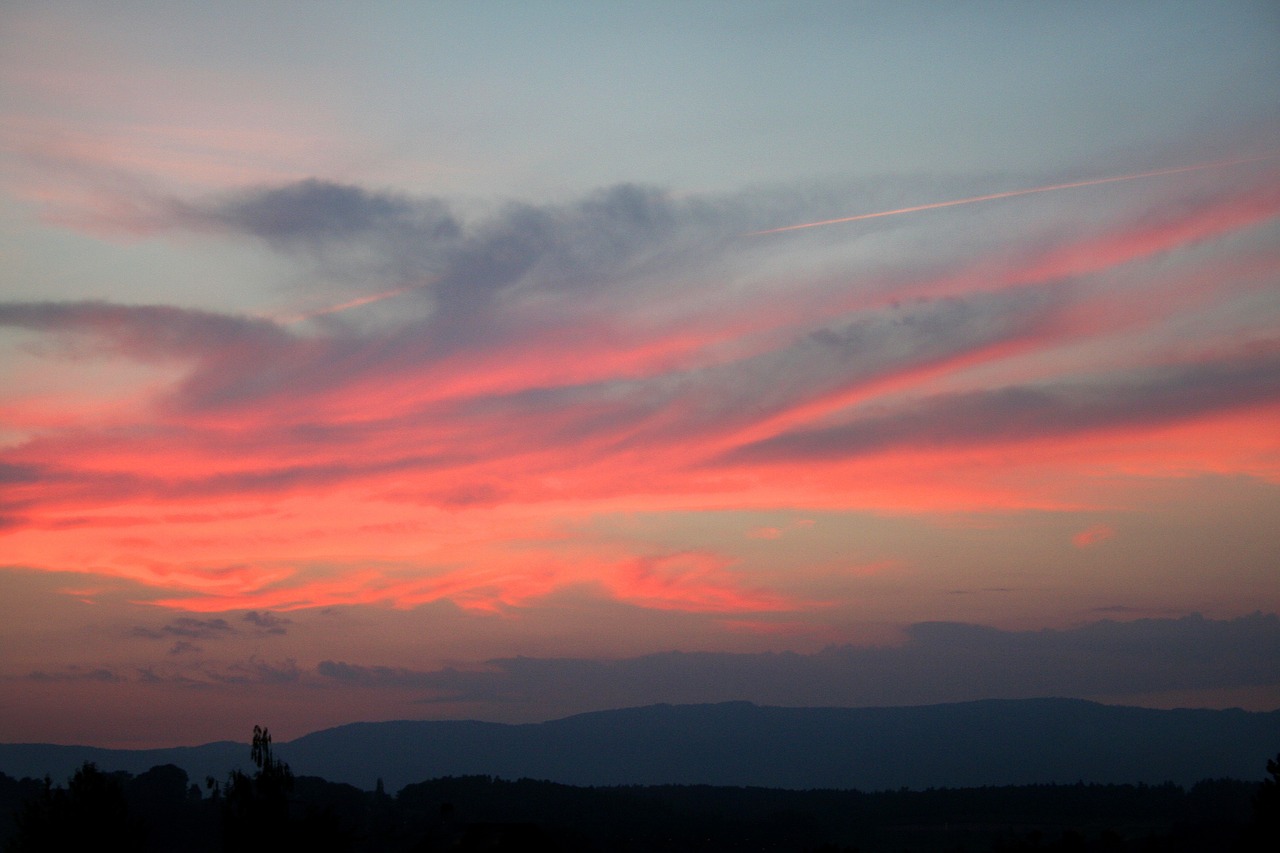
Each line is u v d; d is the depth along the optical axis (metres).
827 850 67.44
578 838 71.81
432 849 43.00
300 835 42.50
